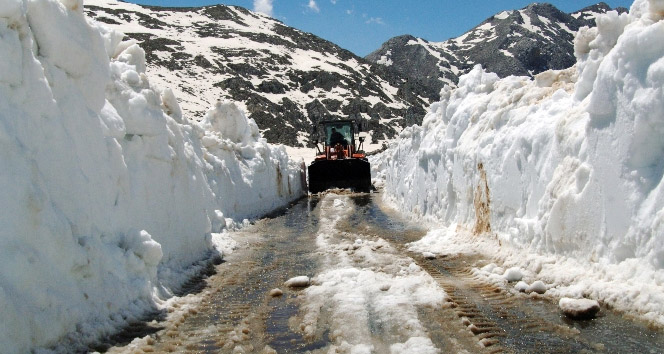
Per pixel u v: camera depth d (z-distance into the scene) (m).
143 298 5.12
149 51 80.25
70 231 4.24
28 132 4.12
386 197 19.02
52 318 3.83
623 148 4.93
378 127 65.62
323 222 12.83
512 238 6.86
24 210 3.80
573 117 6.01
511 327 4.43
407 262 7.07
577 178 5.52
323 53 102.94
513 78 9.20
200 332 4.61
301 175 26.30
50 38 4.70
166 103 10.47
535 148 6.69
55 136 4.46
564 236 5.66
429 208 11.59
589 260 5.26
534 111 7.41
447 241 8.55
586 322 4.40
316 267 7.16
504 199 7.34
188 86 68.31
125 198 5.70
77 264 4.25
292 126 62.59
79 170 4.80
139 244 5.41
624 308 4.45
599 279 4.95
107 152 5.43
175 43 87.19
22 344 3.48
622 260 4.84
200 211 7.98
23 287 3.62
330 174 24.67
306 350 4.14
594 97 5.34
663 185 4.54
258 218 13.95
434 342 4.13
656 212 4.53
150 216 6.25
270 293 5.80
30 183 3.92
